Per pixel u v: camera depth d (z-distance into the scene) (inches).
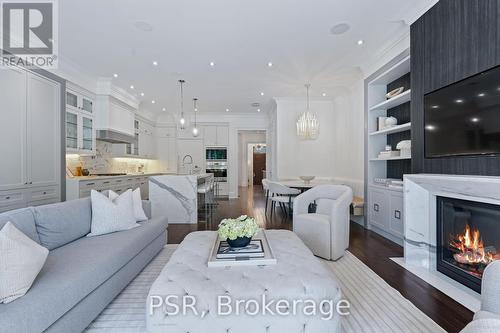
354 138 201.5
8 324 45.6
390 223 144.0
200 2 103.6
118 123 218.5
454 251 97.7
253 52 149.9
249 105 280.8
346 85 207.8
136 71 179.5
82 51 147.6
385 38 133.8
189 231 169.2
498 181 70.6
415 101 112.2
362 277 98.3
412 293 86.0
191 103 272.4
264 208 254.8
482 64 80.3
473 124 83.0
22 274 53.6
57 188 155.9
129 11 109.5
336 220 116.0
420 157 109.0
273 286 57.8
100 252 78.6
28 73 136.1
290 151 251.4
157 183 194.2
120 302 81.0
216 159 335.9
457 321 70.4
